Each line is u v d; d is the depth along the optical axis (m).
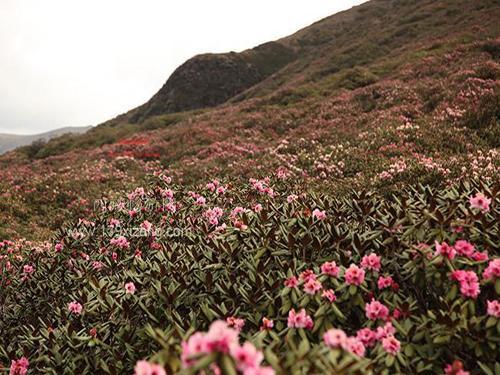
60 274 5.85
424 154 12.38
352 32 51.06
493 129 13.27
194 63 55.84
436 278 3.33
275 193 8.35
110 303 4.06
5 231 11.83
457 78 19.48
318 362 2.30
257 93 41.81
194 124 28.69
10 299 5.71
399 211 3.94
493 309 2.88
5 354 4.24
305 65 45.72
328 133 17.91
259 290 3.70
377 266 3.54
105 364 3.54
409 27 40.19
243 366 1.84
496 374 2.77
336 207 5.08
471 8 39.31
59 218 13.05
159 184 8.29
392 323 3.14
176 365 2.30
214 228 5.39
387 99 20.81
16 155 33.72
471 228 3.62
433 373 3.06
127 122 56.78
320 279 3.46
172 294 3.90
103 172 18.14
